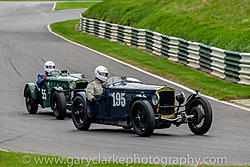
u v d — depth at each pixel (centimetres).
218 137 2889
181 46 6331
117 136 2930
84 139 2822
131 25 8919
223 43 6391
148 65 6253
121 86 3103
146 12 9056
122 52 7350
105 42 8462
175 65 6238
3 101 4478
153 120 2806
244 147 2567
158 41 7038
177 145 2602
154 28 8175
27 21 12769
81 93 3234
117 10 9844
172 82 5212
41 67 6147
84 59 6688
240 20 7194
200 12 8106
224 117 3628
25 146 2625
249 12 7506
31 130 3177
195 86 4991
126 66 6159
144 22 8619
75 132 3114
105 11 10200
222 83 5116
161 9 8919
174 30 7656
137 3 9906
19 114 3941
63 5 17625
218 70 5428
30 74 5719
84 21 10025
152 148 2516
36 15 14462
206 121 2912
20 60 6606
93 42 8481
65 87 3734
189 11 8312
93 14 10700
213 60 5531
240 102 4266
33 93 3981
